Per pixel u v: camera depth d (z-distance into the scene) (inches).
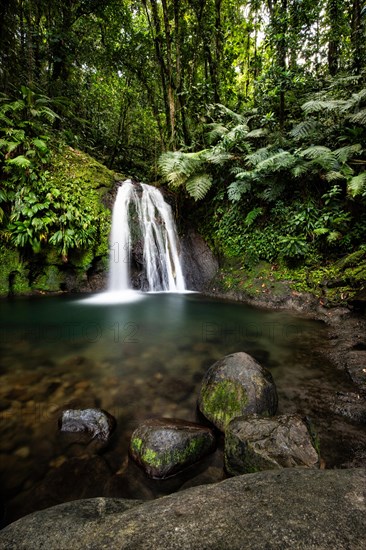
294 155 241.3
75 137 319.3
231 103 380.8
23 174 231.6
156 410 97.3
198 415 94.8
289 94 286.7
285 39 262.1
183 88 353.7
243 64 446.0
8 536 35.2
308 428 73.0
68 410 88.0
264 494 37.5
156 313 219.0
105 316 208.5
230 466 69.2
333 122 265.3
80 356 138.6
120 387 111.1
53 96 333.4
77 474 70.1
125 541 30.9
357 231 221.1
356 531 30.6
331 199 236.5
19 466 72.1
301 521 32.1
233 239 289.7
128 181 334.0
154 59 380.2
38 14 324.2
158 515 35.0
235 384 91.5
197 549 28.7
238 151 308.3
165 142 423.8
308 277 231.0
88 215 267.3
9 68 278.2
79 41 353.1
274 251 258.1
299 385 112.4
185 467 71.9
